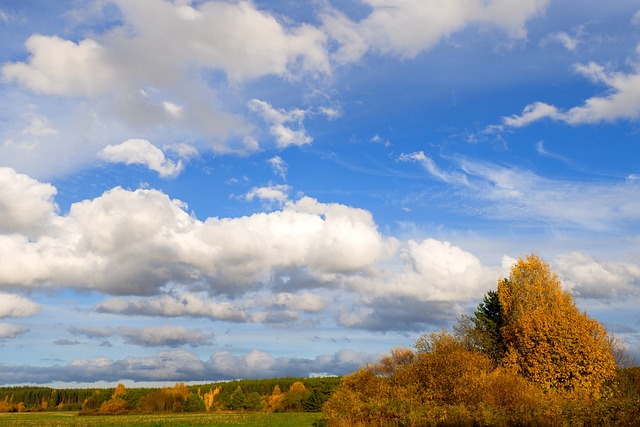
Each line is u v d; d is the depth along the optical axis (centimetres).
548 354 3191
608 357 3238
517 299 4216
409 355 3466
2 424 5338
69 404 15138
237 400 11531
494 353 4322
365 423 2742
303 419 5128
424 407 2564
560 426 2084
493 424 2248
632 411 2045
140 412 10975
